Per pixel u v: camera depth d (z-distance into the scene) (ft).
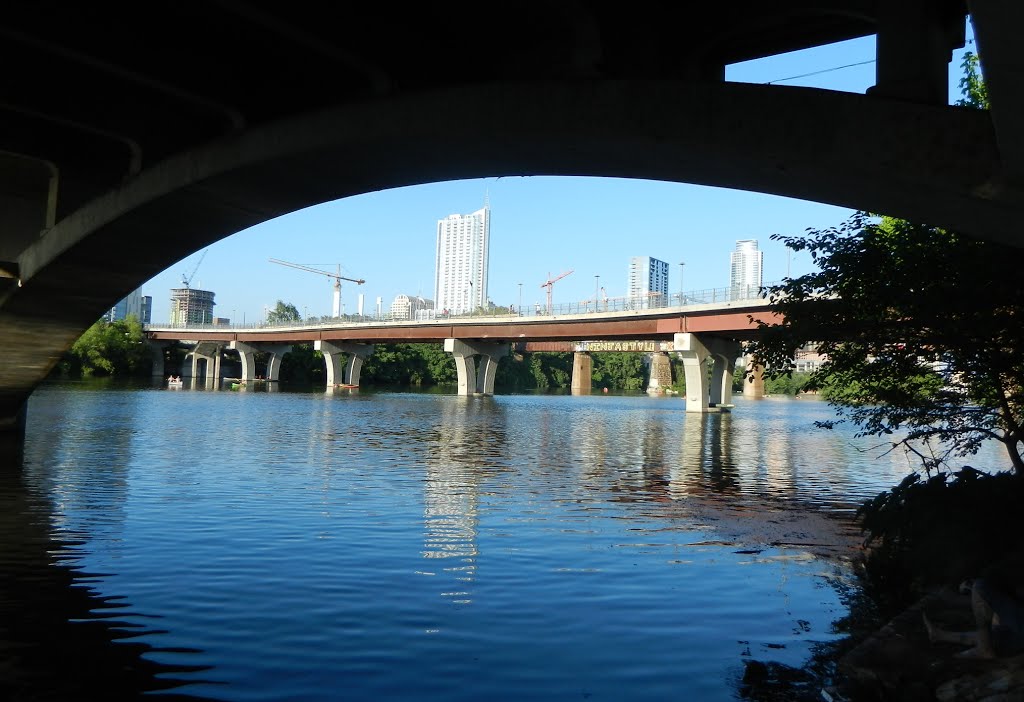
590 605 30.27
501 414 175.63
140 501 51.96
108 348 360.48
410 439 104.47
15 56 46.24
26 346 81.35
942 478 39.50
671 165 36.42
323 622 27.66
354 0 39.45
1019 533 33.83
